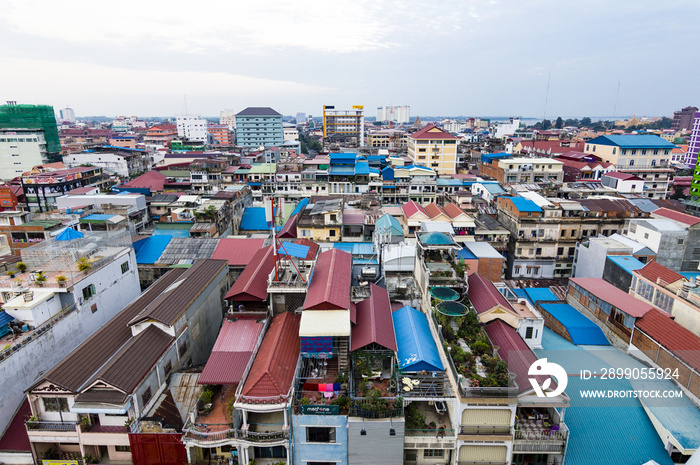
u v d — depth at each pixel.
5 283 39.16
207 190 97.12
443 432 29.62
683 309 38.09
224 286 48.09
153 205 78.88
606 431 30.84
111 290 45.44
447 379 31.44
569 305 49.53
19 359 32.97
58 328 37.09
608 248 54.84
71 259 42.56
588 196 79.12
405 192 93.38
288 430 28.77
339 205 65.75
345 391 31.02
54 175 92.94
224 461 30.33
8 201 93.69
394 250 48.44
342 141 190.25
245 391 28.73
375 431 28.62
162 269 59.16
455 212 65.25
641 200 72.12
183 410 32.09
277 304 37.94
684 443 28.56
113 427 29.83
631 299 42.41
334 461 29.61
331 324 32.56
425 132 127.69
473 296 41.12
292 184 97.31
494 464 29.78
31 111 152.00
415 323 37.41
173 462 29.53
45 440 29.98
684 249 53.94
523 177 104.94
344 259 44.41
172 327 34.59
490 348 33.22
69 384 29.42
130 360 30.44
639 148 110.81
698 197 112.50
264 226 82.62
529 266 68.56
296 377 31.27
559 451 29.08
